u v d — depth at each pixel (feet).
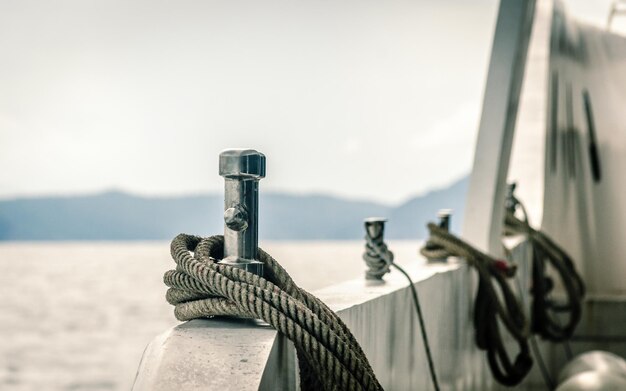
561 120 17.57
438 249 10.44
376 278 7.47
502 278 10.62
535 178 17.52
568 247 17.08
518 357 10.79
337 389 3.80
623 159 17.20
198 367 3.42
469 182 11.63
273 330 3.81
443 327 9.04
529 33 11.86
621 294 16.69
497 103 11.39
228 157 3.97
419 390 7.80
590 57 17.69
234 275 3.88
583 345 16.14
